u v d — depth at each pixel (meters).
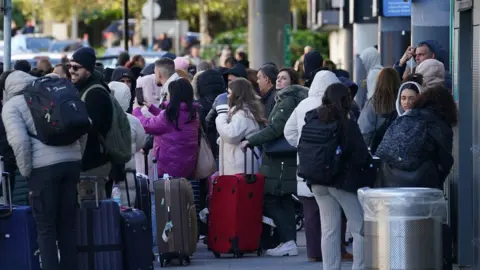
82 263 16.84
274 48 50.47
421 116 15.82
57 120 15.85
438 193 15.05
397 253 14.93
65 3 97.69
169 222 19.62
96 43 110.19
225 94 22.91
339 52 59.78
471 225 17.47
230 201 20.28
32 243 16.61
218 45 80.25
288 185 20.16
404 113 16.34
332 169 16.22
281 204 20.66
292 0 90.94
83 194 17.83
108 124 17.39
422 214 14.95
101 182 17.86
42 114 15.95
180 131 20.53
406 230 14.91
